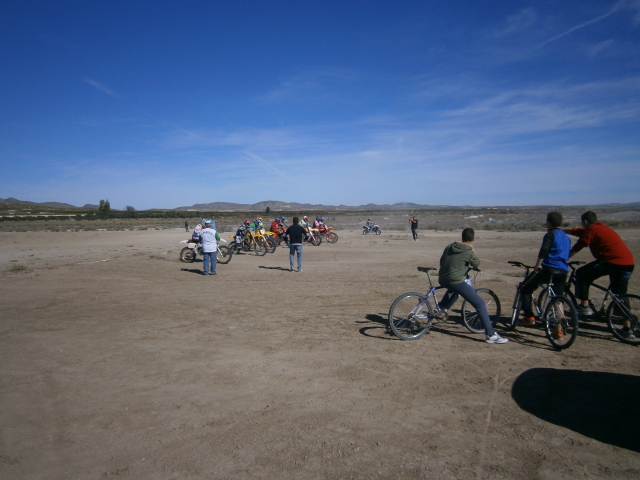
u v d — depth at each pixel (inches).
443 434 144.9
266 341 251.8
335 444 139.1
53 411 165.2
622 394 174.7
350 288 430.9
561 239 243.6
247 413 161.3
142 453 135.4
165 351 235.3
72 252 887.1
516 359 216.7
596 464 127.0
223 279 506.0
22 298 394.3
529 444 138.3
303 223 1020.5
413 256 748.0
